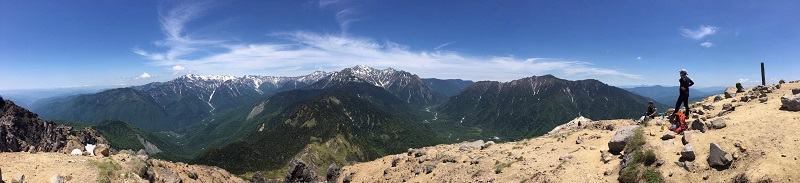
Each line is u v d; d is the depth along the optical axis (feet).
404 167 143.23
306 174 208.03
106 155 119.24
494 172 102.89
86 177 96.37
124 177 106.93
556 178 85.56
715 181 63.98
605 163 85.97
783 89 99.71
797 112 74.02
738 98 105.70
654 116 108.99
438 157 134.51
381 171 155.63
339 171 179.22
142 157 129.80
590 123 139.85
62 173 94.89
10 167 91.76
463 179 107.04
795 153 60.23
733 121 78.84
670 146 77.92
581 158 92.68
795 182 55.88
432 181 116.78
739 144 67.92
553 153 105.19
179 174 151.94
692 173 68.18
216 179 193.77
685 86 92.38
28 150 112.57
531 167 96.99
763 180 57.47
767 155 62.03
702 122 80.89
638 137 85.61
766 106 84.99
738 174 61.98
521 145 128.57
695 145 74.33
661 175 71.41
